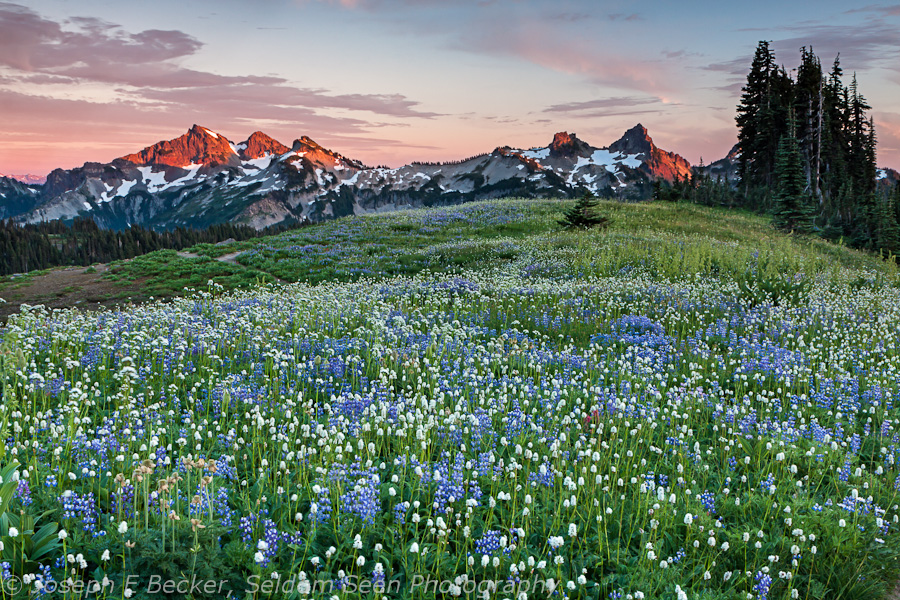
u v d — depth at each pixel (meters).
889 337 15.21
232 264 41.03
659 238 41.84
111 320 16.59
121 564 5.46
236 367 12.48
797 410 9.96
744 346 14.34
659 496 6.69
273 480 7.49
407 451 8.06
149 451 7.61
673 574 5.96
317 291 24.19
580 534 6.67
